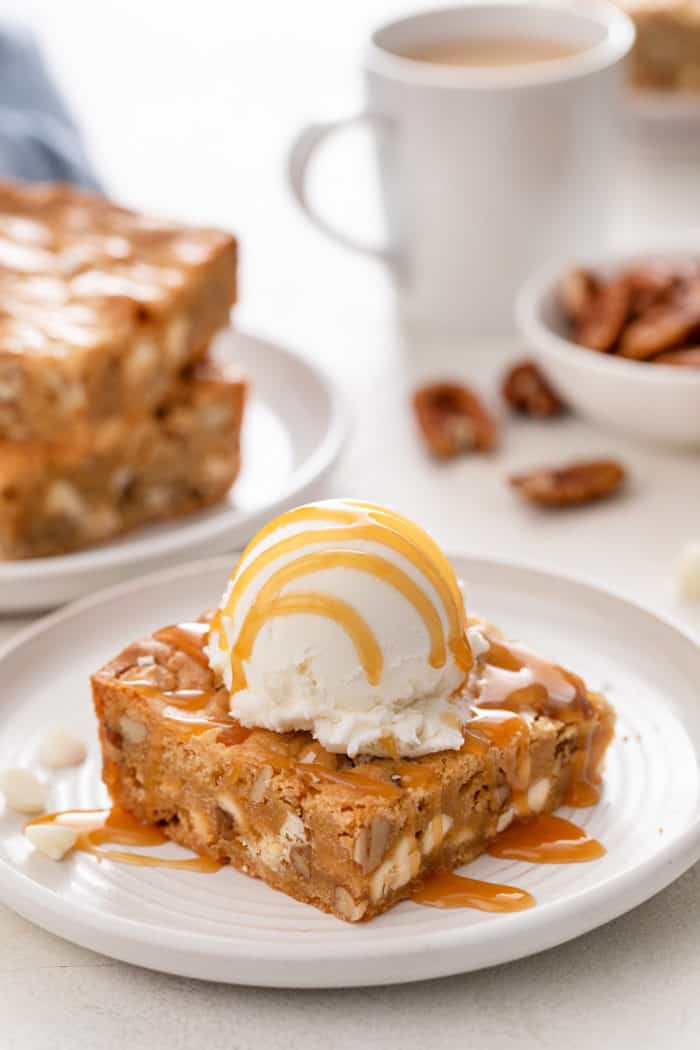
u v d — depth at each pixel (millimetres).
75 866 666
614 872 658
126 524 809
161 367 799
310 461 815
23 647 723
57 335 781
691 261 872
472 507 816
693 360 818
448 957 631
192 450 809
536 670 685
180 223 839
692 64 1046
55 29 1462
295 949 631
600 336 833
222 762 660
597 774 683
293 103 1266
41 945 658
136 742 675
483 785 663
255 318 941
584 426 859
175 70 1367
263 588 660
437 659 661
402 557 659
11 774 682
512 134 865
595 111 875
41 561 788
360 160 1114
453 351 907
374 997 643
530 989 643
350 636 655
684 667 712
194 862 668
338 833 646
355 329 928
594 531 803
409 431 859
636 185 1015
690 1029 635
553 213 884
